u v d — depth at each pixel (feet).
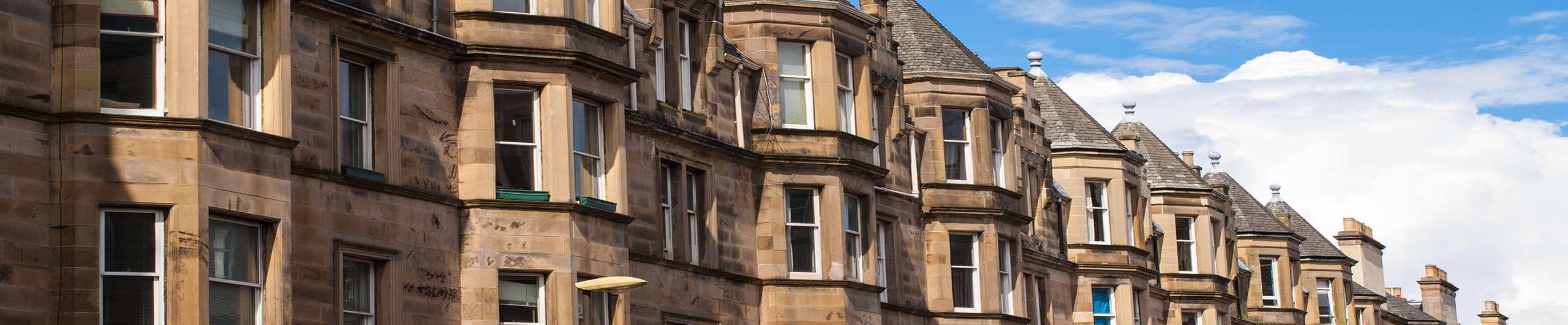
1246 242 237.86
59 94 74.18
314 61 85.56
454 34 95.09
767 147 122.21
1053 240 169.99
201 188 75.15
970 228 147.43
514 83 95.76
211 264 76.64
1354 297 284.82
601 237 99.04
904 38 152.56
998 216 149.89
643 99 109.50
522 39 95.76
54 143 73.92
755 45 123.75
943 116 149.07
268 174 79.10
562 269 95.25
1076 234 176.45
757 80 123.54
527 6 97.60
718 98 119.14
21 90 72.90
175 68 75.46
